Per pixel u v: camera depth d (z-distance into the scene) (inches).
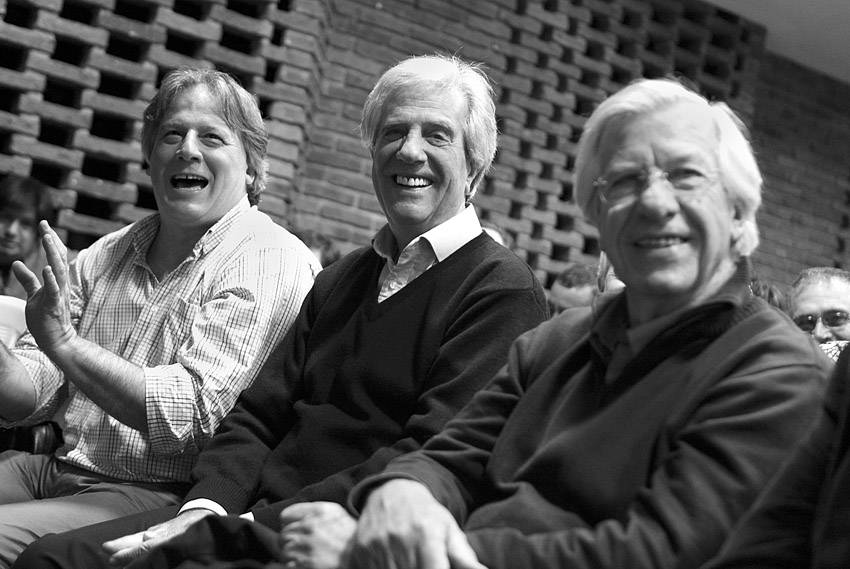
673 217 59.7
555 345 67.7
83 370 89.6
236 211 100.6
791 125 283.9
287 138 198.5
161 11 190.1
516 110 231.5
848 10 255.3
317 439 84.4
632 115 61.7
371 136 93.7
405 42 219.9
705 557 52.9
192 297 96.9
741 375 56.6
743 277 61.7
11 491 97.6
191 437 91.4
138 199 201.5
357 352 86.2
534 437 63.5
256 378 91.5
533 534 58.7
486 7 228.5
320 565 59.6
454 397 79.7
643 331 60.6
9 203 139.5
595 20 244.8
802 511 49.6
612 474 58.1
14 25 184.7
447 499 62.9
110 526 81.8
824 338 135.5
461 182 91.7
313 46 201.2
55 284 88.3
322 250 179.2
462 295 84.9
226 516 65.1
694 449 55.4
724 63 261.3
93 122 197.3
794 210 282.7
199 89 101.3
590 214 64.9
